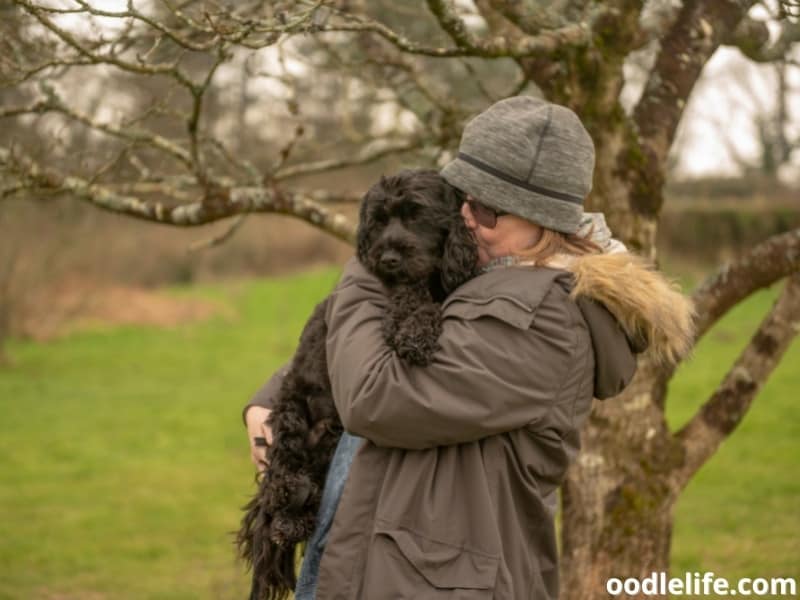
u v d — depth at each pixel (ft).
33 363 68.23
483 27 25.23
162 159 23.61
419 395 9.91
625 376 10.81
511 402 9.96
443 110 20.18
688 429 18.28
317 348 11.80
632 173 16.94
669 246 93.40
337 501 11.20
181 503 37.52
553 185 10.33
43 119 27.20
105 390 60.03
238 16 16.15
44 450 45.52
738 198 96.58
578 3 18.66
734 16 17.60
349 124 25.07
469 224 11.10
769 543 29.45
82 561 30.60
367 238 11.50
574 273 10.38
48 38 17.83
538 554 10.75
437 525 9.98
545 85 16.90
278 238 114.73
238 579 28.40
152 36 17.21
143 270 103.35
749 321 75.25
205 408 55.11
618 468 17.52
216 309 93.15
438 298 11.34
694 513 33.17
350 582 10.13
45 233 66.69
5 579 28.96
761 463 39.27
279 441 11.62
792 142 30.30
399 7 22.13
